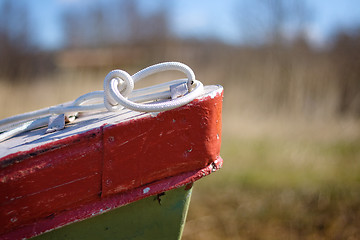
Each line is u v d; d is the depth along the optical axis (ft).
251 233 8.75
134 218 3.71
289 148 13.94
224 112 18.89
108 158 3.32
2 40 36.83
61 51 40.55
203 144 3.58
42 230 3.25
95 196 3.39
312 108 18.61
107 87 3.59
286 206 9.87
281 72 19.66
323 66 20.17
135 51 35.96
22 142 3.47
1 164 3.09
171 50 31.09
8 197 3.15
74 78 18.61
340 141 15.02
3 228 3.18
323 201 9.99
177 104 3.33
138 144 3.37
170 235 3.92
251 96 19.52
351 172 11.89
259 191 10.80
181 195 3.75
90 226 3.59
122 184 3.42
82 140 3.24
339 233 8.62
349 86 19.17
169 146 3.47
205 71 22.62
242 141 15.10
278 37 22.36
